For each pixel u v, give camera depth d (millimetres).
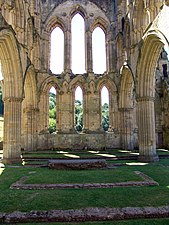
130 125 30938
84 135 31453
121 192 9820
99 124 31906
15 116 21047
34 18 30953
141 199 8836
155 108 35125
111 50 33219
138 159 21703
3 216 7340
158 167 17109
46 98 32156
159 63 36000
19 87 21578
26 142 29484
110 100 32625
